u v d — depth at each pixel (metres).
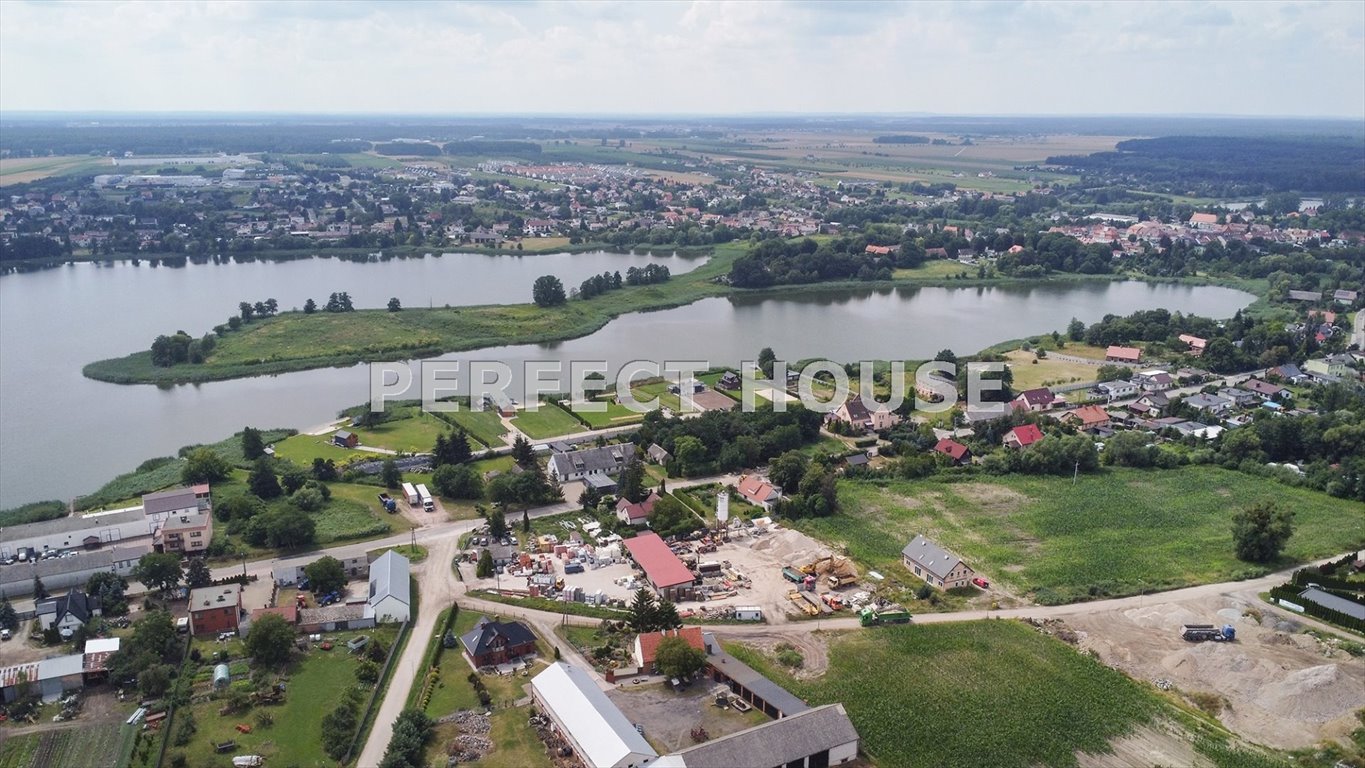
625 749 103.94
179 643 131.25
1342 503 188.75
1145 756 110.94
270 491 184.75
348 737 111.62
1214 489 196.88
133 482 190.38
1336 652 132.12
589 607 145.88
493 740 112.19
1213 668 127.62
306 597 147.00
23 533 160.75
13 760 107.56
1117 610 145.75
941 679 126.25
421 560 161.25
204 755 108.62
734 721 115.69
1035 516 182.62
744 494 190.75
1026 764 109.25
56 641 133.75
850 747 109.19
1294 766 108.94
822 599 148.25
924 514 183.75
